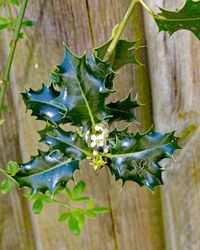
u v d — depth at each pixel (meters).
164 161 0.58
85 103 0.44
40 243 0.66
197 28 0.46
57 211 0.63
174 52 0.54
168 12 0.45
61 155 0.46
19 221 0.65
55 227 0.64
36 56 0.56
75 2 0.54
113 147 0.45
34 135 0.59
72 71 0.43
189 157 0.58
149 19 0.53
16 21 0.53
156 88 0.56
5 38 0.57
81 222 0.55
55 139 0.45
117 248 0.64
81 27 0.54
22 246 0.66
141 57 0.55
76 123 0.44
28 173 0.46
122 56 0.50
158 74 0.55
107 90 0.43
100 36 0.54
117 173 0.45
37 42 0.56
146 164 0.45
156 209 0.62
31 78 0.57
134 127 0.56
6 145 0.61
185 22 0.46
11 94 0.59
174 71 0.55
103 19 0.54
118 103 0.48
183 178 0.59
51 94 0.47
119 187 0.61
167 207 0.61
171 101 0.56
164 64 0.55
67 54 0.43
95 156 0.46
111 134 0.48
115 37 0.48
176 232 0.61
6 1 0.55
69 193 0.55
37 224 0.65
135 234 0.63
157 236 0.63
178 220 0.61
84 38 0.55
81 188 0.56
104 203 0.62
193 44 0.54
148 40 0.54
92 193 0.61
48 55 0.56
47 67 0.56
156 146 0.45
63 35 0.55
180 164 0.58
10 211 0.65
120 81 0.56
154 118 0.57
